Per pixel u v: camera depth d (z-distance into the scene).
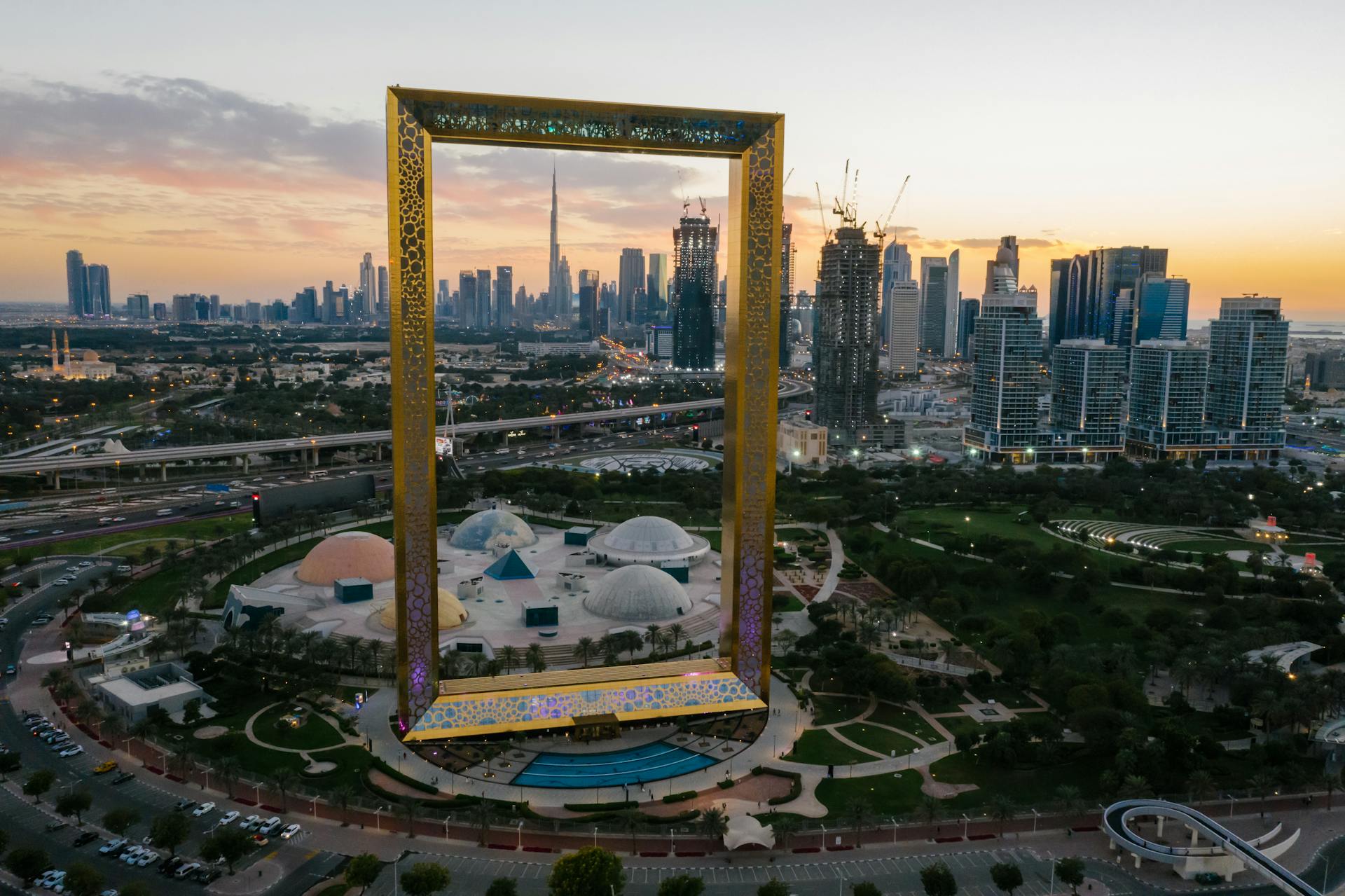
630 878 157.00
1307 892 152.00
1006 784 191.00
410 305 176.25
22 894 149.12
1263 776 185.75
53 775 175.88
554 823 171.62
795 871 160.62
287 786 178.62
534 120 178.38
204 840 164.00
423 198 174.12
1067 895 155.50
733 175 197.00
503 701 196.50
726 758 198.75
